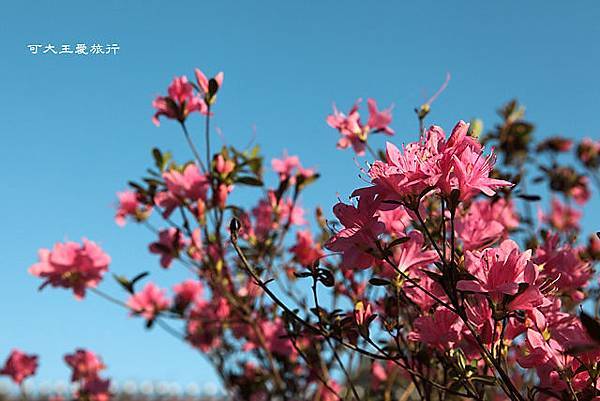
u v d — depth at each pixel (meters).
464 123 0.48
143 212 0.91
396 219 0.58
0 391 1.73
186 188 0.82
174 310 0.95
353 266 0.51
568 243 0.65
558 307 0.53
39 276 0.87
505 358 0.51
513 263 0.46
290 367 0.94
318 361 0.82
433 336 0.53
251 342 0.95
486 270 0.48
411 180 0.48
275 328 0.92
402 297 0.60
